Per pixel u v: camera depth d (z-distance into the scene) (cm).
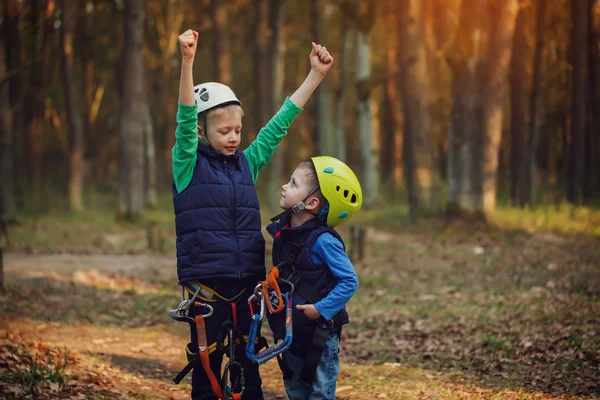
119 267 1427
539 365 636
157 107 3672
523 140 2648
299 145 4409
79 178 2823
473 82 2008
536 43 2605
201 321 394
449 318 908
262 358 386
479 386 586
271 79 2867
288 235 402
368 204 2794
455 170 2022
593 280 1131
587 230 1891
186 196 401
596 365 622
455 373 638
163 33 3322
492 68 1975
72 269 1355
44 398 513
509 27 1966
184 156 398
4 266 1372
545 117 3181
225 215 398
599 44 2772
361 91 2830
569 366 618
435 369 664
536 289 1086
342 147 3288
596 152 2822
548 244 1672
